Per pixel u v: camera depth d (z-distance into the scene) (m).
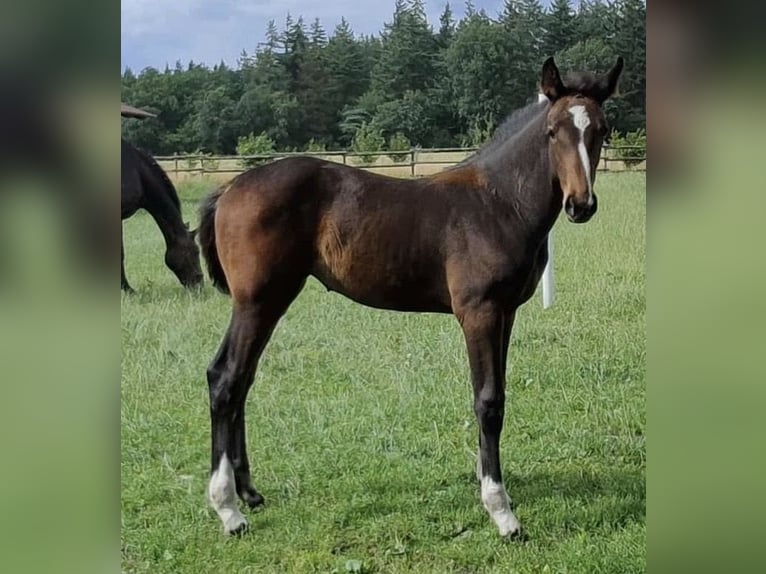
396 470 4.25
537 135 3.58
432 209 3.76
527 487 4.07
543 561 3.45
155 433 4.74
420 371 5.46
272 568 3.45
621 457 4.34
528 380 5.18
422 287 3.83
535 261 3.72
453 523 3.75
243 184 3.83
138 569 3.45
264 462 4.38
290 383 5.39
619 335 5.78
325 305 7.14
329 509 3.90
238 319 3.76
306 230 3.81
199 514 3.88
